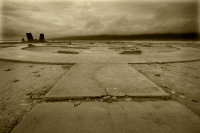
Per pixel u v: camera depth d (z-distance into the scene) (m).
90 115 1.86
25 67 5.28
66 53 9.41
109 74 3.80
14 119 1.88
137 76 3.61
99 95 2.42
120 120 1.75
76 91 2.58
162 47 17.84
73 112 1.93
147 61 6.23
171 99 2.48
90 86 2.84
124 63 5.50
